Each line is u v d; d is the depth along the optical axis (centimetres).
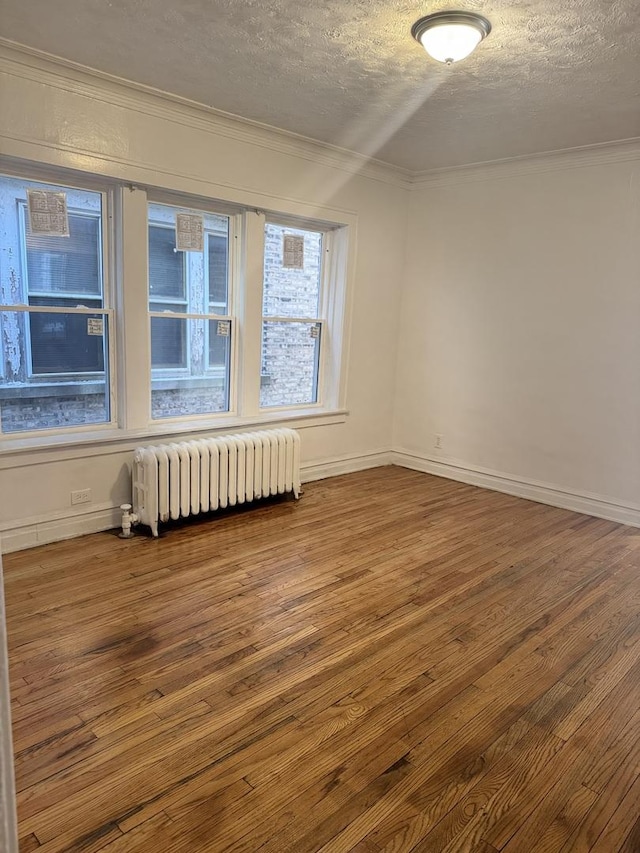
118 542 351
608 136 387
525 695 227
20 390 337
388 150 439
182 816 167
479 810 173
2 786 60
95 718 204
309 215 441
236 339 431
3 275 320
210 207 399
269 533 377
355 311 497
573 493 450
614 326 418
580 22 244
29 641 247
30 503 335
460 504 454
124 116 334
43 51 290
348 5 240
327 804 173
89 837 159
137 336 369
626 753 198
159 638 253
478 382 497
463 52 253
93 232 351
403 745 198
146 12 251
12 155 298
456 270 500
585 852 161
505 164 457
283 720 207
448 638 264
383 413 548
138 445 374
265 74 311
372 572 328
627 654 257
